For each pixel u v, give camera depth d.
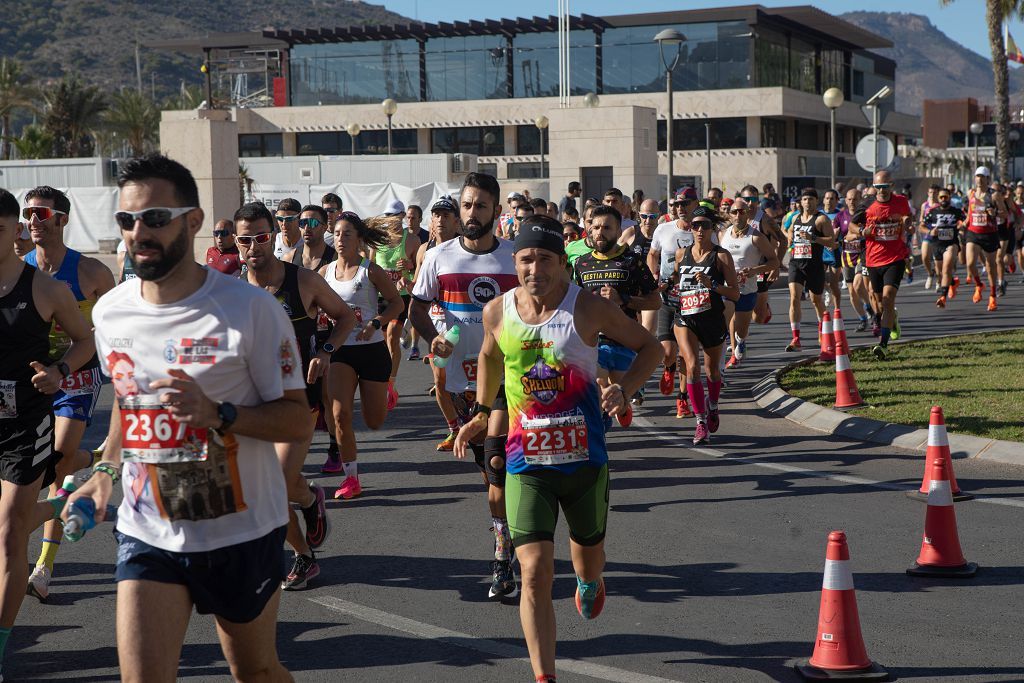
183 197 3.29
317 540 6.05
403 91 52.03
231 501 3.39
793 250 14.78
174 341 3.35
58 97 72.81
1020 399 10.21
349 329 6.72
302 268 6.63
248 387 3.42
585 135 31.69
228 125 22.28
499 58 50.62
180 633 3.39
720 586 5.91
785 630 5.24
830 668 4.64
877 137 20.98
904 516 7.16
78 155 74.06
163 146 22.20
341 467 8.75
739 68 49.53
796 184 49.25
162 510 3.38
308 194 28.19
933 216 22.55
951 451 8.80
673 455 9.19
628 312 8.77
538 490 4.48
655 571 6.18
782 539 6.72
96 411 11.79
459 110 50.78
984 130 89.19
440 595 5.88
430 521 7.36
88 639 5.30
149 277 3.28
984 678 4.61
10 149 71.56
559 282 4.54
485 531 7.11
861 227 13.71
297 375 3.47
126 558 3.39
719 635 5.20
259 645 3.53
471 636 5.27
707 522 7.14
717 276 9.43
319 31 52.09
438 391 7.23
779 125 52.94
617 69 50.34
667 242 11.27
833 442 9.45
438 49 51.44
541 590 4.34
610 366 8.40
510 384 4.57
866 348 14.35
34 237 6.12
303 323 6.59
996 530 6.77
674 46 23.36
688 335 9.46
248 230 6.39
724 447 9.43
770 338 16.50
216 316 3.34
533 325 4.50
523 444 4.51
